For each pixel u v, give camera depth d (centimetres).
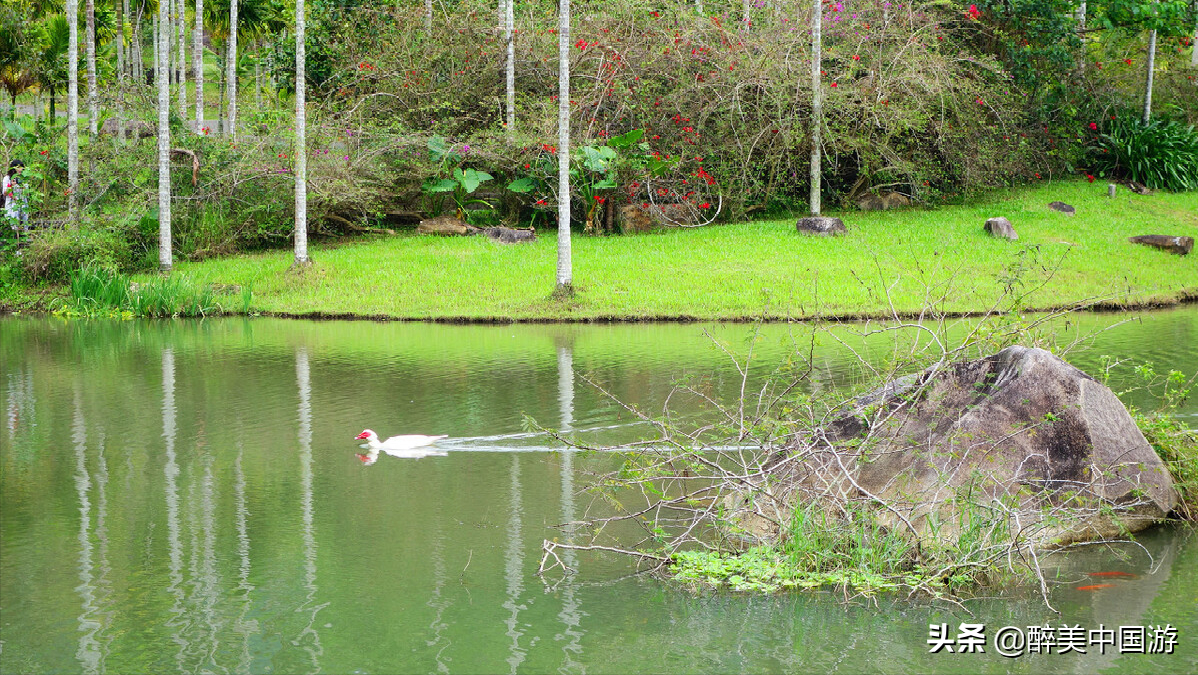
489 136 2292
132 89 2383
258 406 1051
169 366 1290
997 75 2419
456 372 1222
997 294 1692
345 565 619
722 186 2289
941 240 2036
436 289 1811
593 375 1185
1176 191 2544
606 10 2397
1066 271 1858
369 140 2255
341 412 1019
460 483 784
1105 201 2412
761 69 2272
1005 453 646
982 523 608
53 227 2078
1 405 1065
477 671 487
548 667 491
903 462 655
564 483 784
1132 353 1277
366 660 498
